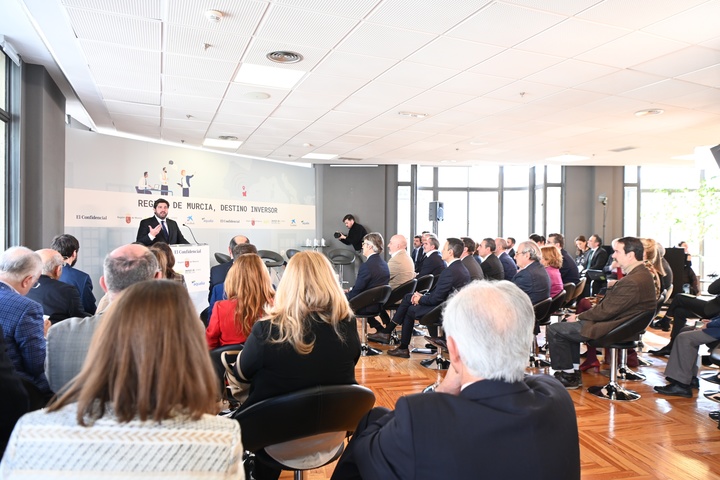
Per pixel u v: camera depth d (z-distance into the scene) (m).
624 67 4.26
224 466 0.85
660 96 5.14
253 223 9.34
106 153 6.85
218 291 3.57
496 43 3.74
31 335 1.97
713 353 3.49
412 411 1.02
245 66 4.31
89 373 0.87
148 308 0.88
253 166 9.36
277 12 3.26
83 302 3.52
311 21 3.39
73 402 0.89
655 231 11.66
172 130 6.99
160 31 3.58
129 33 3.62
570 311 6.14
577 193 11.39
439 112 5.89
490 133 7.10
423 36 3.62
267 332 1.73
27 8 3.26
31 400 1.88
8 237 4.30
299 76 4.57
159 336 0.86
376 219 11.10
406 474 0.99
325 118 6.23
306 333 1.74
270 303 2.49
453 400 1.04
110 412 0.85
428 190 11.72
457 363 1.16
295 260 1.86
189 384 0.86
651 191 11.70
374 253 5.23
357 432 1.52
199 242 8.36
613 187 11.40
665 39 3.64
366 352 5.36
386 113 5.96
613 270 7.02
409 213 11.53
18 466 0.81
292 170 10.18
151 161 7.54
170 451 0.83
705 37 3.59
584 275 7.81
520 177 11.82
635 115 5.95
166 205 6.37
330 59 4.12
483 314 1.08
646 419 3.40
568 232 11.38
